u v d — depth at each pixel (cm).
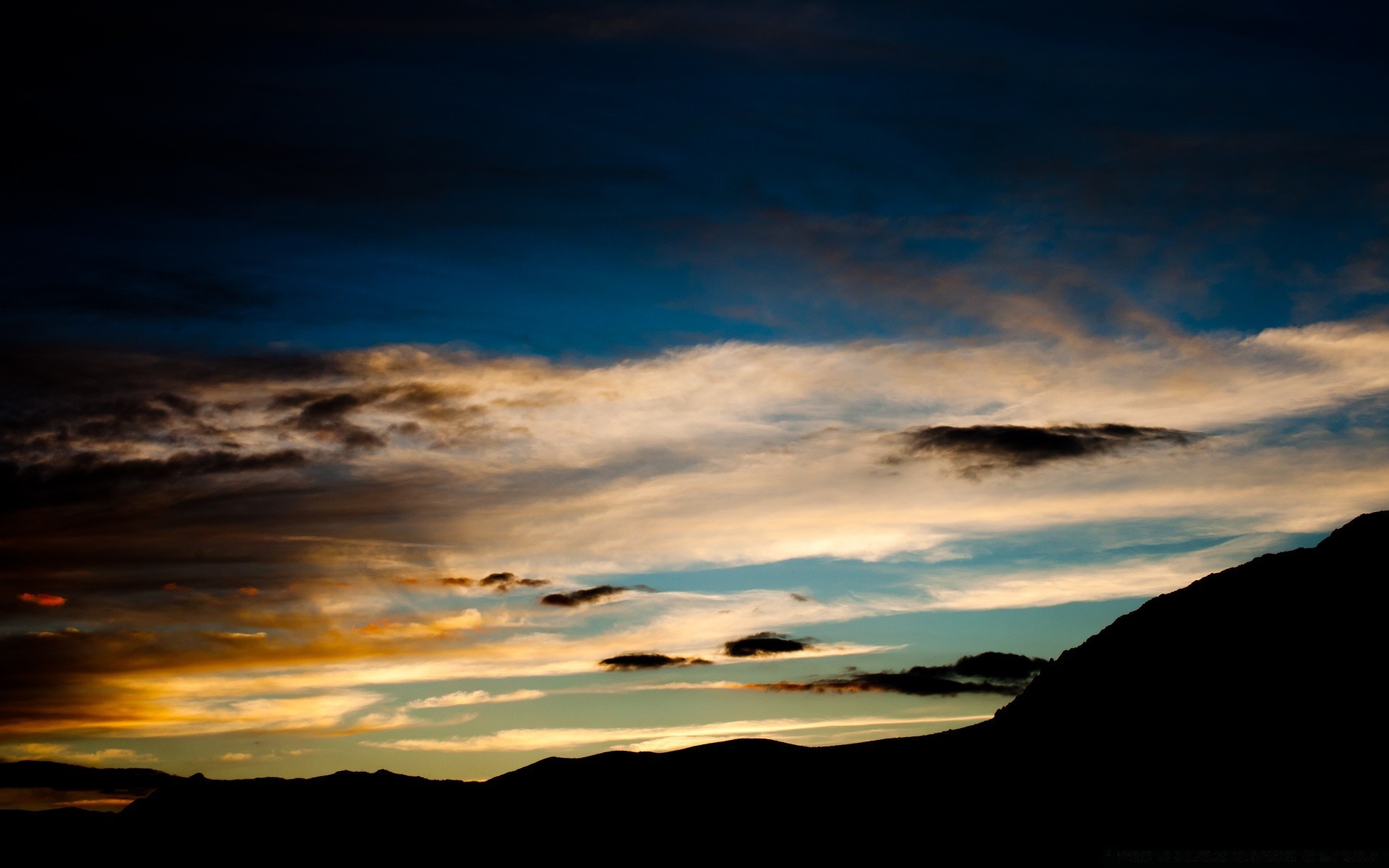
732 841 8900
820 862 8044
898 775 9181
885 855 7769
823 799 9169
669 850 9056
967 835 7619
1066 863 6681
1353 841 5853
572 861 9275
